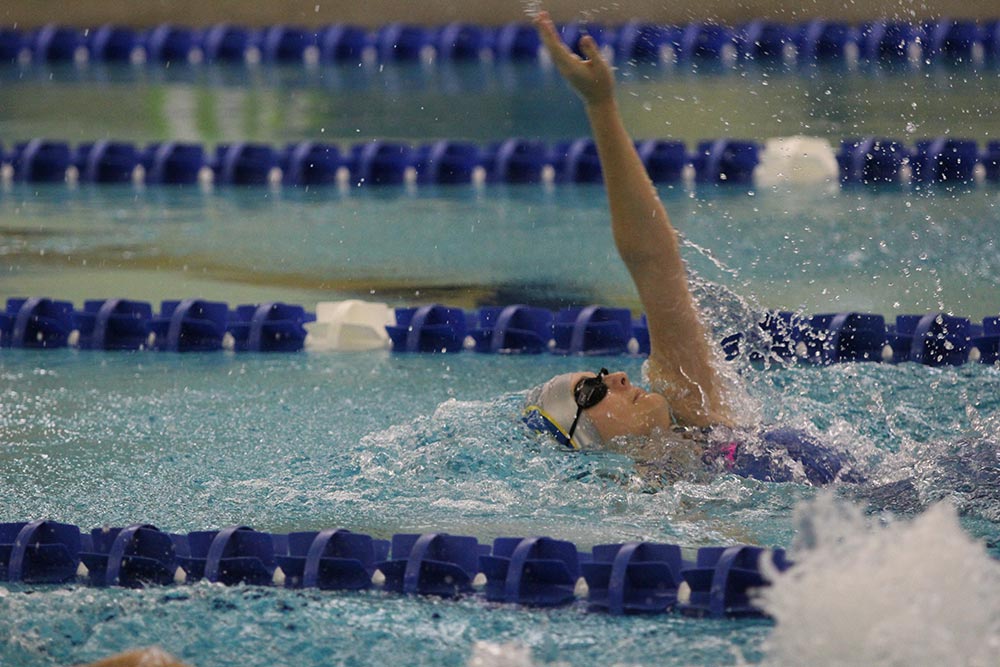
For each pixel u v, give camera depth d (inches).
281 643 310.7
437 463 444.1
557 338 650.8
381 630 317.4
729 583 326.0
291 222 898.1
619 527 384.5
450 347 653.9
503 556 349.1
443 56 1466.5
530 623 319.6
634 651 298.8
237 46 1512.1
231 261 794.8
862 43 1350.9
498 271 762.8
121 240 850.1
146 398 563.2
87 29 1547.7
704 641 303.7
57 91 1336.1
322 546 355.9
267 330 663.1
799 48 1364.4
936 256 738.8
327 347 661.3
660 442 418.3
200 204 960.3
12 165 1050.1
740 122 1074.7
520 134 1090.7
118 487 442.9
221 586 346.0
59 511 418.6
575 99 1232.8
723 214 860.0
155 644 311.0
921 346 591.5
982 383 538.0
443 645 307.7
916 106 1104.2
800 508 232.8
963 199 877.8
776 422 451.8
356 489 431.5
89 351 655.8
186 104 1255.5
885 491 398.0
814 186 936.9
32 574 363.9
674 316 428.5
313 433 505.7
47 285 738.8
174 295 721.0
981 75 1225.4
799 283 693.9
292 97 1283.2
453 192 988.6
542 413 431.5
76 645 311.0
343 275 761.0
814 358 601.9
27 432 513.0
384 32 1486.2
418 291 725.3
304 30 1499.8
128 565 360.8
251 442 495.2
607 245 819.4
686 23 1413.6
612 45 1395.2
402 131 1112.8
